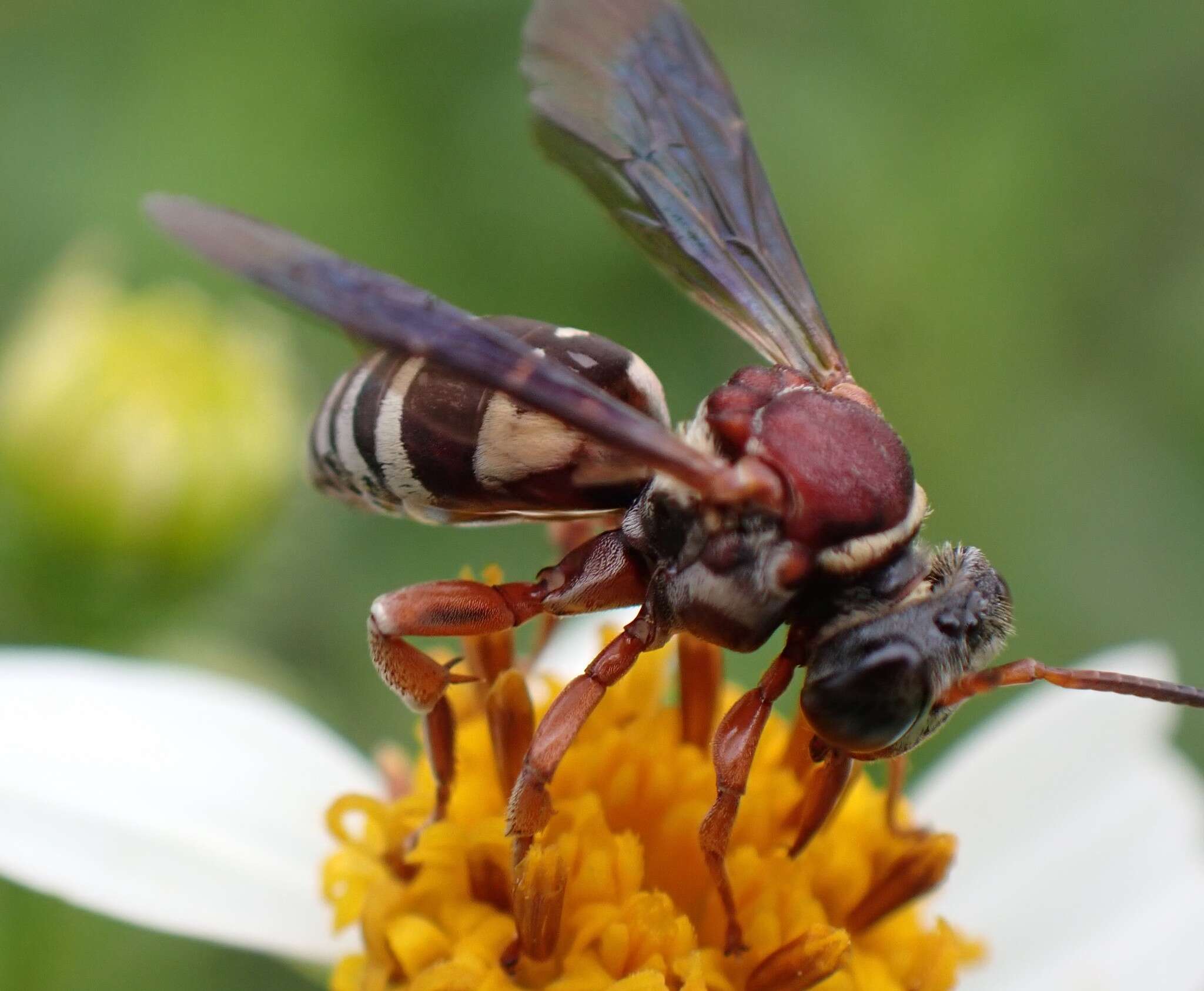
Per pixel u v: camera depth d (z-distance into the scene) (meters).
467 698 0.06
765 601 0.05
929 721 0.05
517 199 0.08
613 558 0.05
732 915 0.05
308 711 0.07
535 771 0.05
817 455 0.05
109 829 0.06
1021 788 0.06
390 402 0.05
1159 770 0.06
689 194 0.06
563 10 0.06
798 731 0.06
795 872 0.06
